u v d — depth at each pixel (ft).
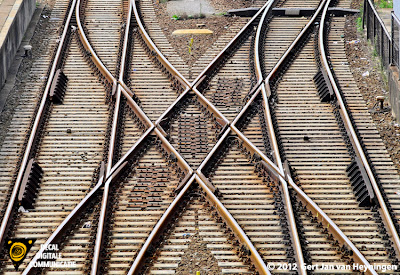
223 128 204.85
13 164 190.29
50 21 288.71
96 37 271.08
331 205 173.27
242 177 185.37
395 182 182.39
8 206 167.32
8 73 243.19
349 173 185.68
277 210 171.22
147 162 193.06
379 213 169.37
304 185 181.68
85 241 159.33
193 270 150.30
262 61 248.52
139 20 280.10
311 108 220.02
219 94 229.04
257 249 156.04
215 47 261.24
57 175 186.19
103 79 238.68
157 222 164.14
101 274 148.36
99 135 206.80
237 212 170.40
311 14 291.38
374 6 269.23
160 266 151.23
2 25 245.24
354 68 246.06
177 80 234.58
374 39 255.29
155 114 216.54
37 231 163.43
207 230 164.04
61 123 212.64
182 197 173.78
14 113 217.15
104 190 174.50
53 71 238.68
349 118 208.03
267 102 217.36
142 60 253.65
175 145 200.03
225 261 153.28
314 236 160.97
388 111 218.38
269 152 195.52
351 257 153.07
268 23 283.38
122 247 157.58
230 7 301.43
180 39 269.44
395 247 156.66
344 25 282.56
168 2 309.63
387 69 232.53
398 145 199.82
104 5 303.07
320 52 254.68
